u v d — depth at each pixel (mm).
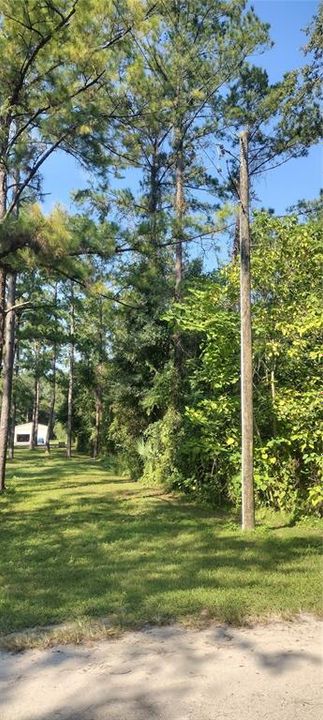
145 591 6145
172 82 16859
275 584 6363
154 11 15258
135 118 14352
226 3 18188
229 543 8883
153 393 16781
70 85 11859
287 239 11719
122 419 20188
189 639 4828
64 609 5582
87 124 11711
